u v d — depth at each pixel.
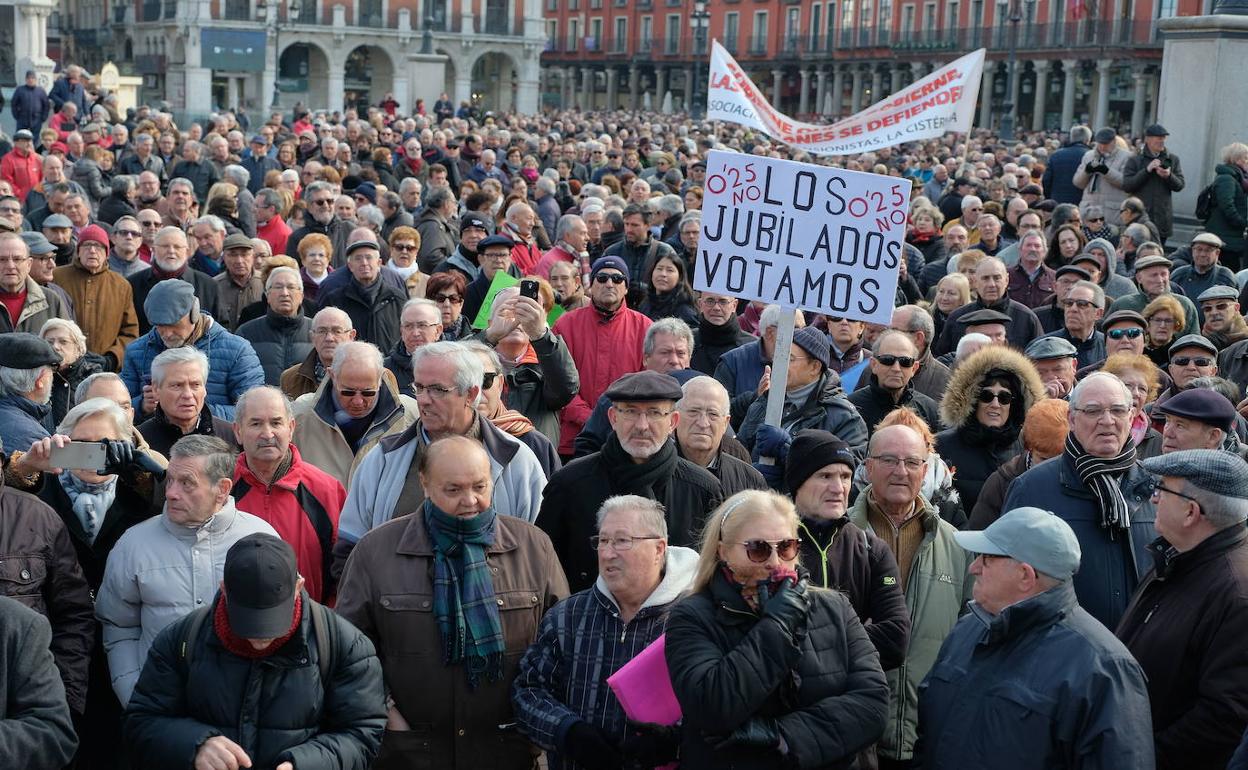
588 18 93.38
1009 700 4.30
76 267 9.97
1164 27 16.73
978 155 27.11
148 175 14.33
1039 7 63.28
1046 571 4.34
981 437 6.71
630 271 11.95
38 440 5.80
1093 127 62.81
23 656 4.35
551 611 4.94
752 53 80.94
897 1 71.19
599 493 5.49
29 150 17.59
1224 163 15.20
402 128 29.64
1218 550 4.67
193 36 68.75
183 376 6.38
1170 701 4.68
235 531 5.25
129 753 4.40
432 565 4.97
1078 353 9.43
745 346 8.25
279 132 25.56
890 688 5.38
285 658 4.35
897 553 5.56
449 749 4.92
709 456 5.88
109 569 5.18
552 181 17.00
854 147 13.13
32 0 34.78
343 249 12.97
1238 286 12.08
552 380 7.16
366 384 6.41
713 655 4.27
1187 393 5.73
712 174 6.57
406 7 75.25
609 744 4.67
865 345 9.09
